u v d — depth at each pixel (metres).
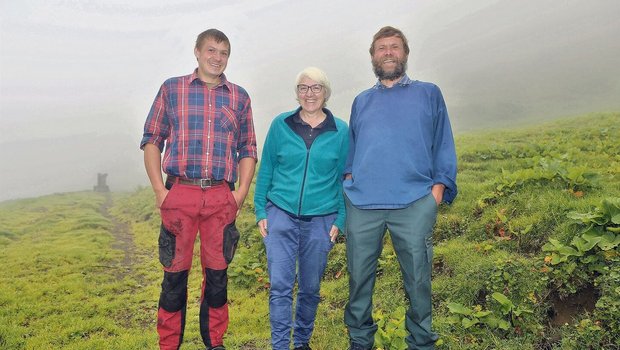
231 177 3.21
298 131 3.40
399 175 2.96
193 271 8.70
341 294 5.36
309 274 3.47
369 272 3.13
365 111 3.17
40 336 5.57
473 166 10.39
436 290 4.60
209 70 3.12
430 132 3.06
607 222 4.19
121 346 4.93
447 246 5.67
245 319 5.37
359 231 3.06
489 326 3.82
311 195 3.34
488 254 5.05
